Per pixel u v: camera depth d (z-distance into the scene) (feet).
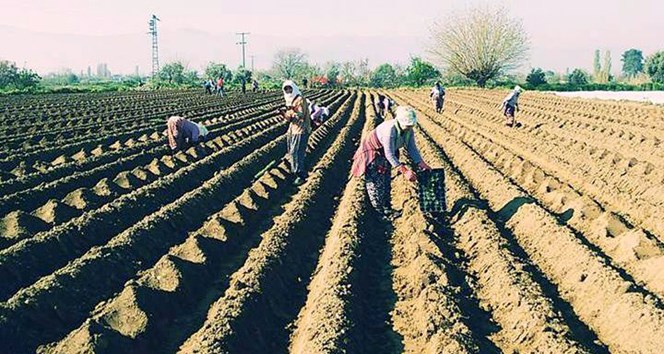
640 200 42.78
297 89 51.80
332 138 81.82
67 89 216.54
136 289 26.68
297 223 37.70
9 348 23.68
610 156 57.82
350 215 38.32
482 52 254.88
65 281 28.22
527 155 66.85
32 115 108.27
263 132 82.69
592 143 75.66
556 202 43.57
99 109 124.36
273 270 30.40
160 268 30.01
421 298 27.73
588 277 28.89
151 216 38.45
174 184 49.19
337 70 358.02
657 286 28.81
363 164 39.52
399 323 26.89
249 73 313.12
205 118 108.37
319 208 44.16
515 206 41.50
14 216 37.47
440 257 31.99
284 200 48.47
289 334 26.68
